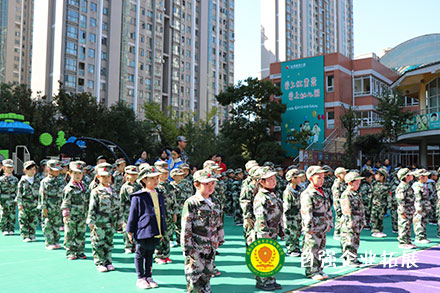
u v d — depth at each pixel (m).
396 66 47.44
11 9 76.12
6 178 12.19
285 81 42.66
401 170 10.04
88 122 36.69
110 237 7.66
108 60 58.69
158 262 8.16
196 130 46.00
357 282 6.68
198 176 5.64
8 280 6.84
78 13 56.25
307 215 6.78
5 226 12.12
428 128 25.30
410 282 6.70
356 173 7.85
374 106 40.34
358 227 7.89
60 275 7.18
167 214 8.23
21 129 23.69
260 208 6.17
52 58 54.97
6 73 74.94
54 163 9.80
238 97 40.47
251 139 40.97
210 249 5.58
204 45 77.50
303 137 38.91
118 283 6.63
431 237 11.90
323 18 102.69
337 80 39.56
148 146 41.56
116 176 11.22
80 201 8.62
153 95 64.94
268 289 6.15
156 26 66.50
